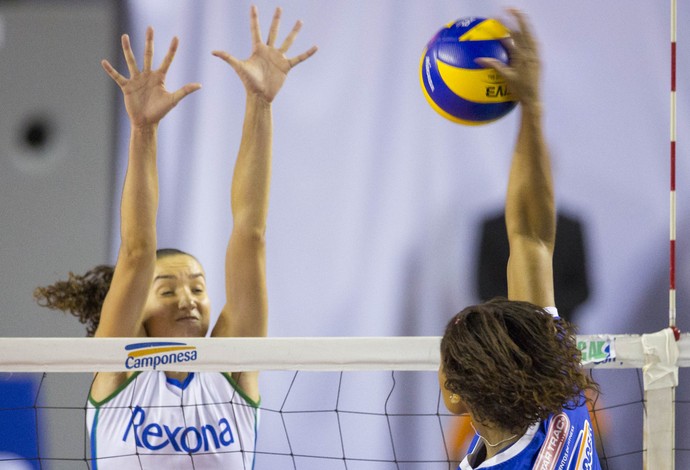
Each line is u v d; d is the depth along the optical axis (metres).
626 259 16.78
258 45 11.25
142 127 10.67
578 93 17.12
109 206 16.97
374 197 16.97
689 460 15.64
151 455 9.98
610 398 15.64
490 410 5.79
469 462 6.42
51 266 16.91
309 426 16.19
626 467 15.42
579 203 16.97
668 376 8.59
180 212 16.83
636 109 17.05
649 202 16.91
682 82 16.92
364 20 17.03
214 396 10.33
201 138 16.92
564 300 16.61
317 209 17.03
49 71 17.12
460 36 9.45
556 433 6.00
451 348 5.93
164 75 10.80
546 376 5.73
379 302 16.83
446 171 16.86
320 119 17.05
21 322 16.77
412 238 16.84
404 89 17.02
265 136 11.12
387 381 16.09
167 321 10.74
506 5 17.11
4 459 14.95
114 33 17.14
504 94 9.43
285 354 8.64
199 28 17.02
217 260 16.80
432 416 15.93
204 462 10.07
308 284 16.97
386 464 16.03
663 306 16.58
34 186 17.00
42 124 17.11
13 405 15.05
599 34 17.09
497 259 16.50
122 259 10.38
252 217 10.98
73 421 15.20
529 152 9.57
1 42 17.06
